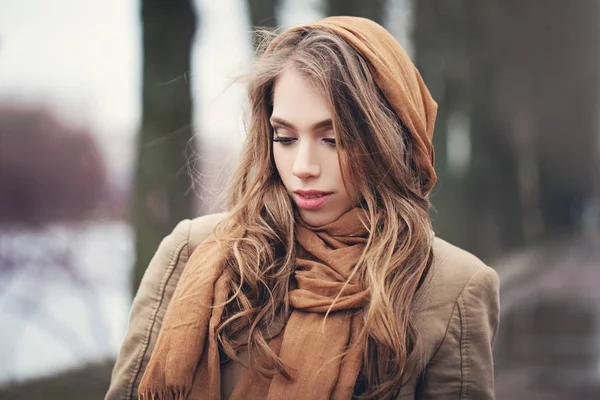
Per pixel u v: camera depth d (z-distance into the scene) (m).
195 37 5.16
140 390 1.46
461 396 1.57
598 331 10.21
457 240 14.12
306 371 1.43
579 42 28.02
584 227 44.69
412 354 1.48
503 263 18.55
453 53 13.09
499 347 8.90
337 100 1.43
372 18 9.73
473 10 14.62
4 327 4.91
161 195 5.04
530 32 20.92
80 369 4.69
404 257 1.50
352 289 1.47
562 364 7.91
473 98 16.42
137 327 1.60
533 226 30.31
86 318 4.93
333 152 1.46
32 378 4.50
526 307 12.95
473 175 17.81
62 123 9.25
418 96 1.60
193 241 1.67
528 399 6.41
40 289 4.74
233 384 1.51
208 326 1.49
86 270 4.88
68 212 6.11
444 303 1.58
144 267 5.00
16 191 8.50
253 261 1.51
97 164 8.43
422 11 12.22
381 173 1.49
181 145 5.08
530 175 30.19
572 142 34.31
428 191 1.63
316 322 1.47
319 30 1.51
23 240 4.93
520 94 21.42
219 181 1.83
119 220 6.09
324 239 1.55
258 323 1.49
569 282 17.34
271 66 1.49
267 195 1.57
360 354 1.45
